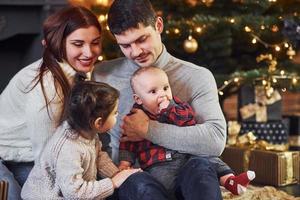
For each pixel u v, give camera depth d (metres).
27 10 3.28
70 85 1.66
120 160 1.70
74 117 1.52
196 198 1.50
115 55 2.92
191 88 1.75
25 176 1.79
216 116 1.70
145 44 1.66
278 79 2.85
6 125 1.76
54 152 1.51
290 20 2.86
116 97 1.54
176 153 1.66
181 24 2.80
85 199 1.50
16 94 1.74
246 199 2.32
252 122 2.95
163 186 1.57
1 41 3.47
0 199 1.51
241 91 2.98
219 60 3.10
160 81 1.65
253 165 2.68
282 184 2.61
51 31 1.70
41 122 1.61
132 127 1.64
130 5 1.64
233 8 2.91
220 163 1.71
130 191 1.53
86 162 1.54
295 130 3.13
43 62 1.68
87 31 1.70
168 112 1.66
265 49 3.06
